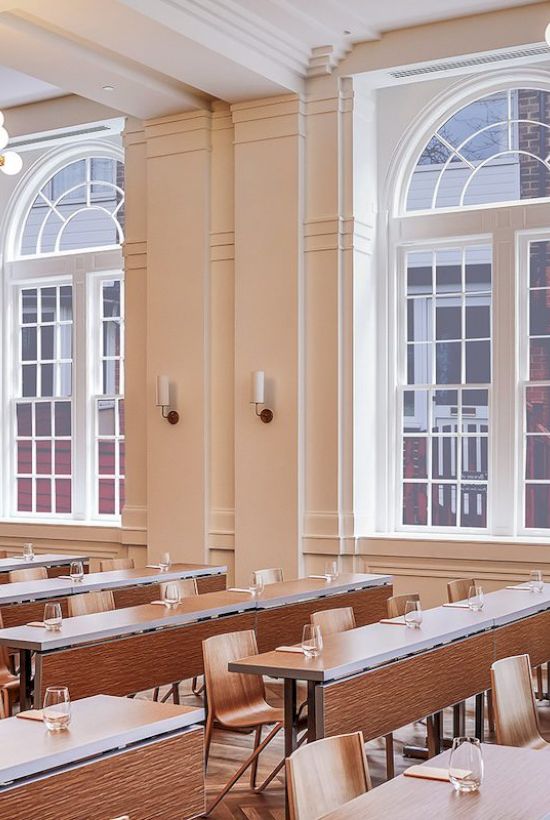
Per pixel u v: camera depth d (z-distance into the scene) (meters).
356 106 8.18
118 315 10.05
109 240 10.17
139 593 6.87
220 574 7.54
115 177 10.16
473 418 8.41
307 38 7.79
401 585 8.09
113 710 3.51
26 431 10.54
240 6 7.16
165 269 8.72
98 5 6.42
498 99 8.39
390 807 2.65
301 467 8.12
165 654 5.29
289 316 8.13
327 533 8.05
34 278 10.44
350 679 4.13
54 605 4.89
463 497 8.43
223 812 4.72
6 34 6.95
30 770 2.89
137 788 3.22
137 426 9.00
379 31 7.85
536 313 8.23
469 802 2.68
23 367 10.60
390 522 8.60
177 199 8.67
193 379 8.58
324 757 2.94
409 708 4.51
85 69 7.61
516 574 7.76
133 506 9.01
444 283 8.54
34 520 10.12
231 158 8.53
